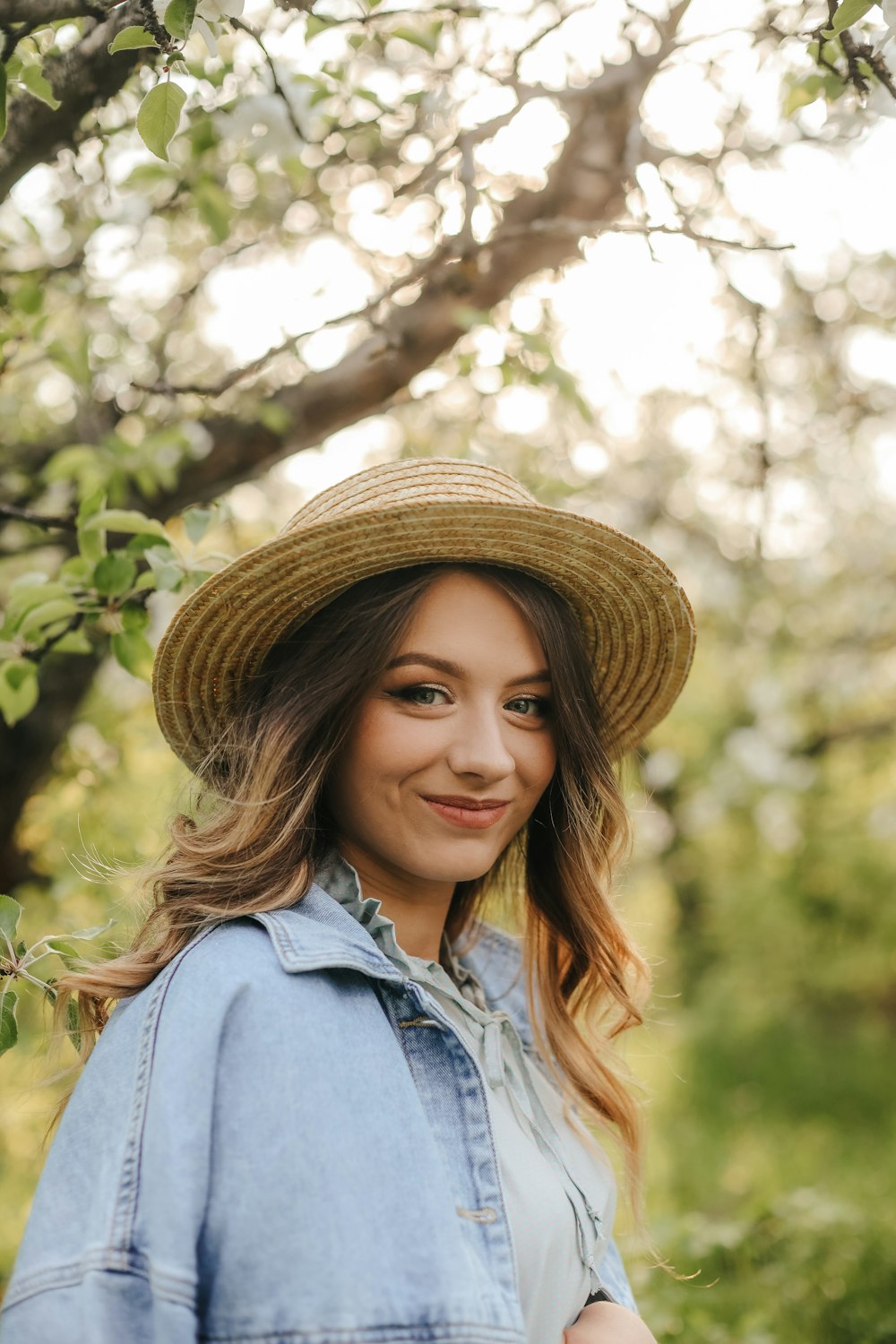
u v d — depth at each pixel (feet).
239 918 4.45
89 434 8.51
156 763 10.28
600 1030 6.47
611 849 5.59
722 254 7.60
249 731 5.00
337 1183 3.73
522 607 4.83
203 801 5.39
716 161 7.41
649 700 6.00
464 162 6.05
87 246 8.00
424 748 4.68
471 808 4.75
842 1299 10.36
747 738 29.45
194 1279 3.54
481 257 7.55
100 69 5.32
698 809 33.53
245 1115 3.80
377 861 5.08
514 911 6.37
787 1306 10.31
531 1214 4.60
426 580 4.75
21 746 8.05
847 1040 29.99
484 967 6.36
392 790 4.75
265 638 5.13
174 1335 3.44
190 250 9.94
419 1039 4.52
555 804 5.63
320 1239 3.63
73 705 8.23
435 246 7.97
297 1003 4.08
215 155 7.58
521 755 5.01
